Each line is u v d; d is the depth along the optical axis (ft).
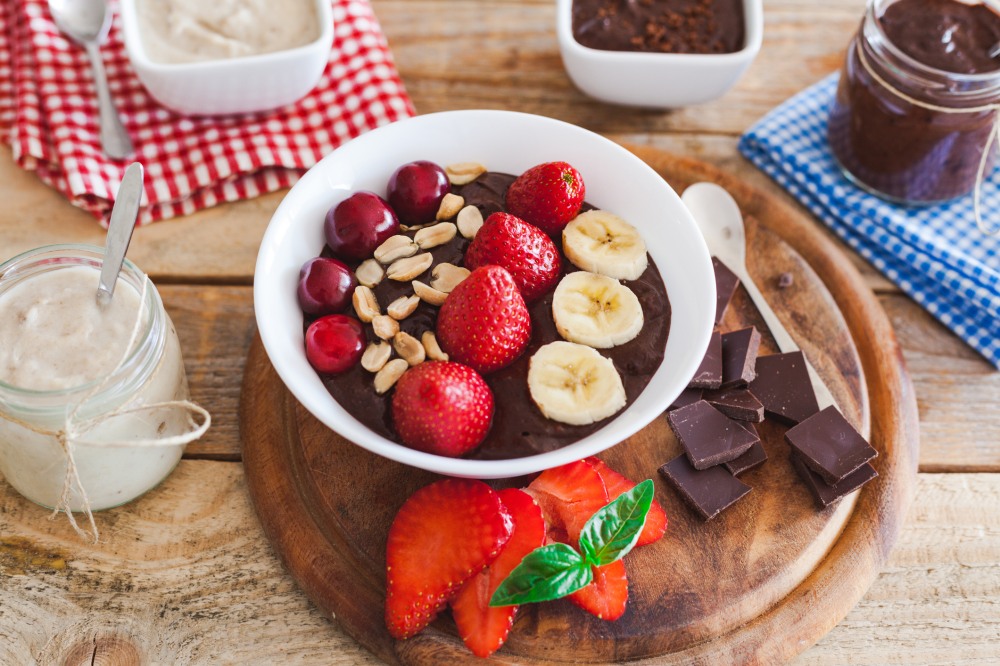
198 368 1.94
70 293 1.75
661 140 2.20
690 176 2.11
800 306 2.00
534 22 2.33
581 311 1.78
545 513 1.79
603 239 1.84
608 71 2.11
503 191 1.89
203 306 1.99
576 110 2.23
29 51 2.19
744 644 1.73
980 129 1.98
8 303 1.74
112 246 1.73
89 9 2.18
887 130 2.01
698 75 2.11
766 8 2.36
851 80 2.05
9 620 1.74
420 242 1.82
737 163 2.19
